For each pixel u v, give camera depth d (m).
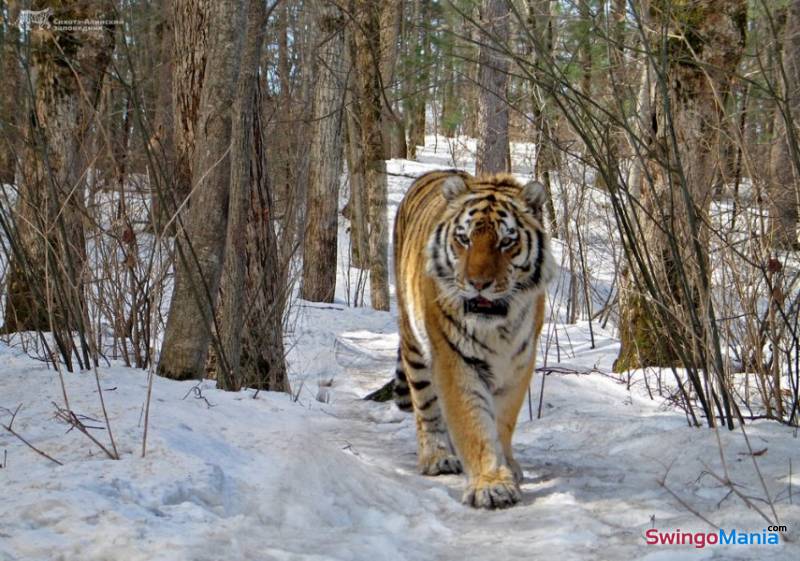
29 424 4.16
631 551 3.45
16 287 7.42
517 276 4.69
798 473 4.23
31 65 7.62
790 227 5.41
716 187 5.85
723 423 5.14
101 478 3.44
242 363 6.87
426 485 4.79
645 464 4.89
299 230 7.37
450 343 4.65
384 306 15.86
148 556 2.79
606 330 11.34
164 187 6.14
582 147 10.99
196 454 3.93
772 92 4.74
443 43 6.36
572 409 6.45
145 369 5.71
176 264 5.55
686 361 5.10
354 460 4.68
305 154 7.69
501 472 4.43
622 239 5.39
